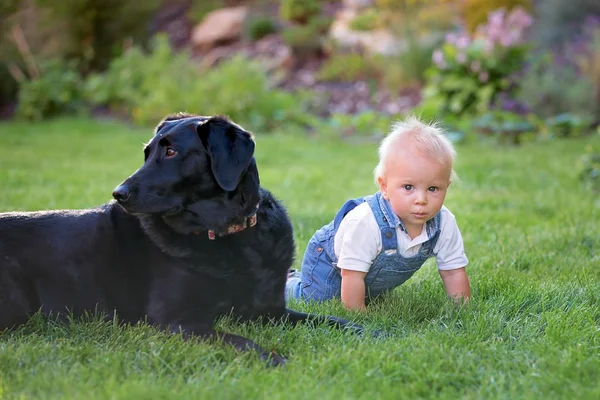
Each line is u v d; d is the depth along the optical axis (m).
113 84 17.58
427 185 4.22
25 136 14.36
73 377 3.30
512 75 14.46
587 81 14.12
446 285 4.64
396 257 4.48
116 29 19.95
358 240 4.46
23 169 10.67
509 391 3.25
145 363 3.47
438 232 4.48
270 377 3.36
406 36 17.00
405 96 15.88
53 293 4.09
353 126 14.42
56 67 18.20
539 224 6.99
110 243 4.14
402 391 3.21
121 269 4.12
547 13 17.08
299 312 4.35
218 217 4.01
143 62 17.77
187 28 21.36
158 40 18.58
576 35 16.38
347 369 3.46
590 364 3.49
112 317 4.13
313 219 7.20
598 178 8.96
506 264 5.54
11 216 4.19
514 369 3.53
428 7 18.12
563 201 8.11
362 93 16.53
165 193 3.94
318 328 4.07
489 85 14.04
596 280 5.03
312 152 12.48
